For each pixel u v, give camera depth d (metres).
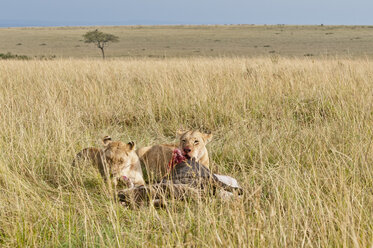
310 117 10.22
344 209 4.69
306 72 14.36
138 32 129.50
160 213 5.52
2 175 6.46
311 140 7.72
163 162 7.61
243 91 11.88
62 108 10.27
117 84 13.95
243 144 8.20
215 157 8.09
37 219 5.27
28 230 4.91
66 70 17.05
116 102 11.92
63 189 6.55
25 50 78.25
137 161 7.07
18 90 12.33
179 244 4.27
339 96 10.59
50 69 16.77
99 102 11.76
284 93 12.12
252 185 6.20
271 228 4.53
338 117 9.43
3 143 7.82
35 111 9.91
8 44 91.75
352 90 11.07
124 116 11.11
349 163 6.57
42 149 7.73
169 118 10.88
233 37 111.19
